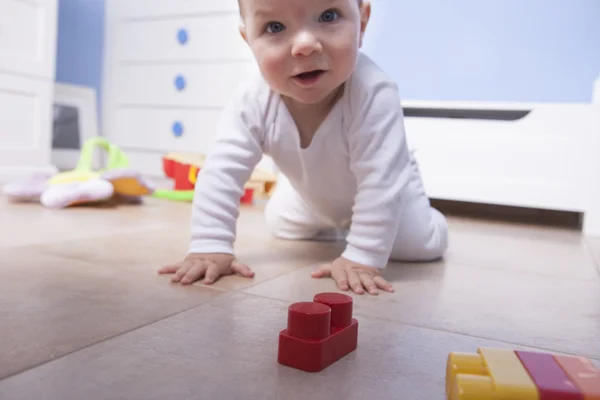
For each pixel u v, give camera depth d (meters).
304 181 0.93
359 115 0.80
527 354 0.41
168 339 0.52
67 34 2.62
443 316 0.64
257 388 0.42
